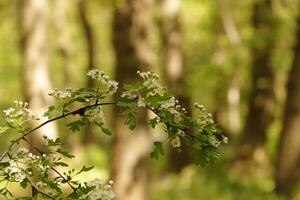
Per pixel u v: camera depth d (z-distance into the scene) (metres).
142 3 11.97
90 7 28.77
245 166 20.72
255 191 17.55
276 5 20.41
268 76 21.38
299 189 16.39
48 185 3.12
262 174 20.14
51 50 32.72
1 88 27.95
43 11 15.66
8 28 28.55
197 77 25.09
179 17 22.30
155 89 3.06
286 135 16.52
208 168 19.70
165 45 21.98
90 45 29.78
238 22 26.42
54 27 31.02
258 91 21.41
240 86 28.14
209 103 30.27
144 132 11.88
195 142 3.07
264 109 21.31
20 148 3.14
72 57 33.19
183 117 3.08
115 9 11.90
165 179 20.22
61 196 3.09
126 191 12.10
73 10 34.31
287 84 16.59
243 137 21.33
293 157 16.42
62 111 3.17
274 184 17.27
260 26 20.77
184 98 21.72
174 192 18.09
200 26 29.14
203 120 3.08
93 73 3.04
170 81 21.80
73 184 3.13
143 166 12.16
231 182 18.31
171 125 3.07
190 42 28.83
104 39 36.97
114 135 12.09
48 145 3.21
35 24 15.53
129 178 12.10
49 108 3.16
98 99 3.13
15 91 29.08
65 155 3.22
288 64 21.75
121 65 11.77
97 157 26.78
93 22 33.75
